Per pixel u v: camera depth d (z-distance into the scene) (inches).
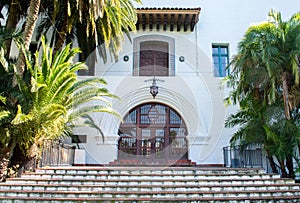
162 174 373.4
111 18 504.1
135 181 353.7
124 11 530.3
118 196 327.0
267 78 432.8
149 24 642.2
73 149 543.2
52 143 440.5
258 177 378.6
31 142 386.9
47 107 364.8
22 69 397.7
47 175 369.4
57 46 510.6
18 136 373.4
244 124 492.4
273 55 422.0
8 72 400.5
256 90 459.8
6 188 336.8
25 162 386.0
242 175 378.6
